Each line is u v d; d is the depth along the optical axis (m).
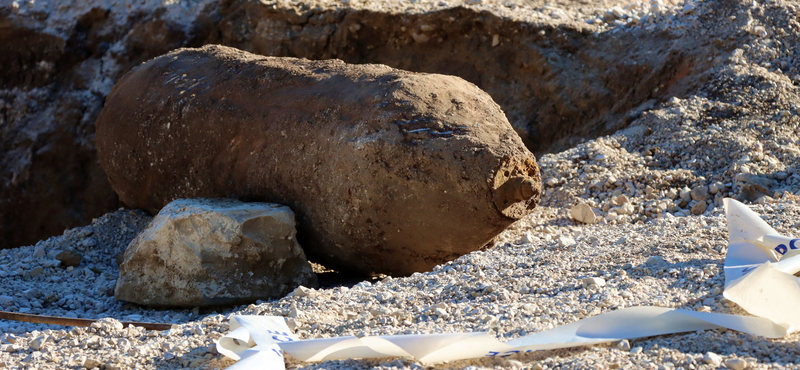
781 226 6.23
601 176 8.92
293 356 4.22
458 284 5.56
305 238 7.27
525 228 8.02
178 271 6.74
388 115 6.75
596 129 11.73
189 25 13.40
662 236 6.36
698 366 3.68
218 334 4.95
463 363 4.02
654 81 11.35
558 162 9.44
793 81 10.25
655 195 8.44
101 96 13.80
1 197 14.16
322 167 6.98
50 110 14.05
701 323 4.14
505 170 6.43
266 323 4.62
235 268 6.69
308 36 12.81
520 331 4.39
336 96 7.31
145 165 8.82
